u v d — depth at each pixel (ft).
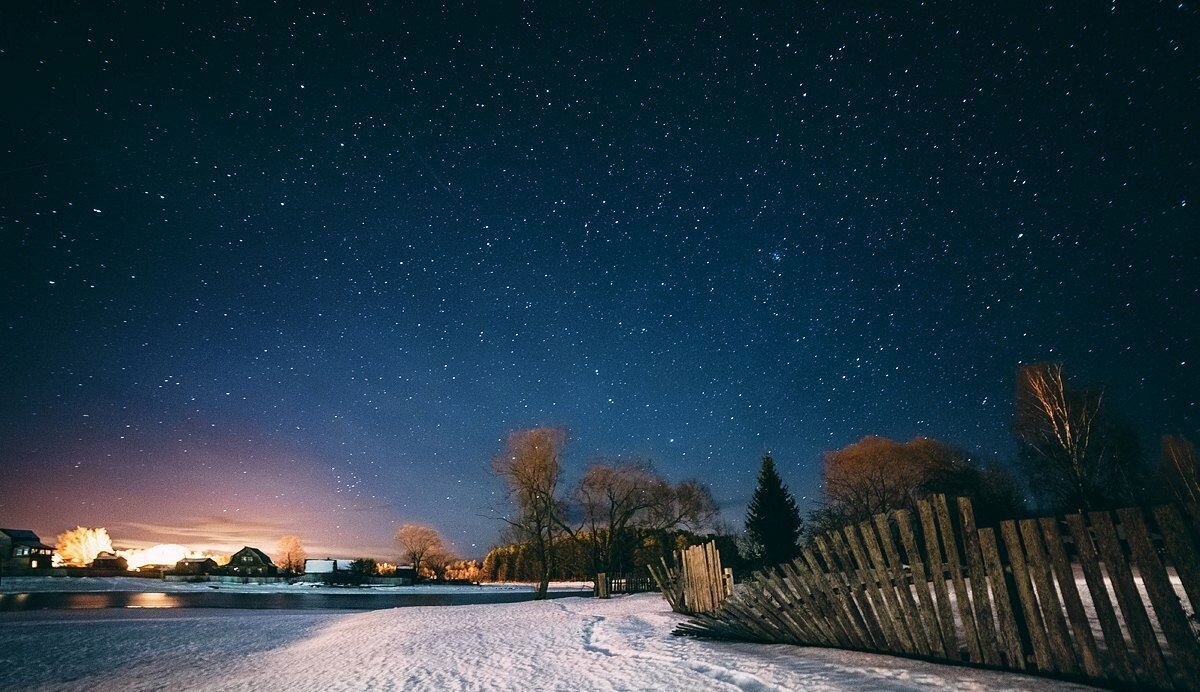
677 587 53.21
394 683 32.12
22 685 41.75
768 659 26.08
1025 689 17.69
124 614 103.40
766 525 147.02
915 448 139.85
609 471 170.40
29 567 245.45
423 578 287.28
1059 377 101.86
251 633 71.56
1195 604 16.19
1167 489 96.43
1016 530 20.48
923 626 23.27
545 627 51.65
